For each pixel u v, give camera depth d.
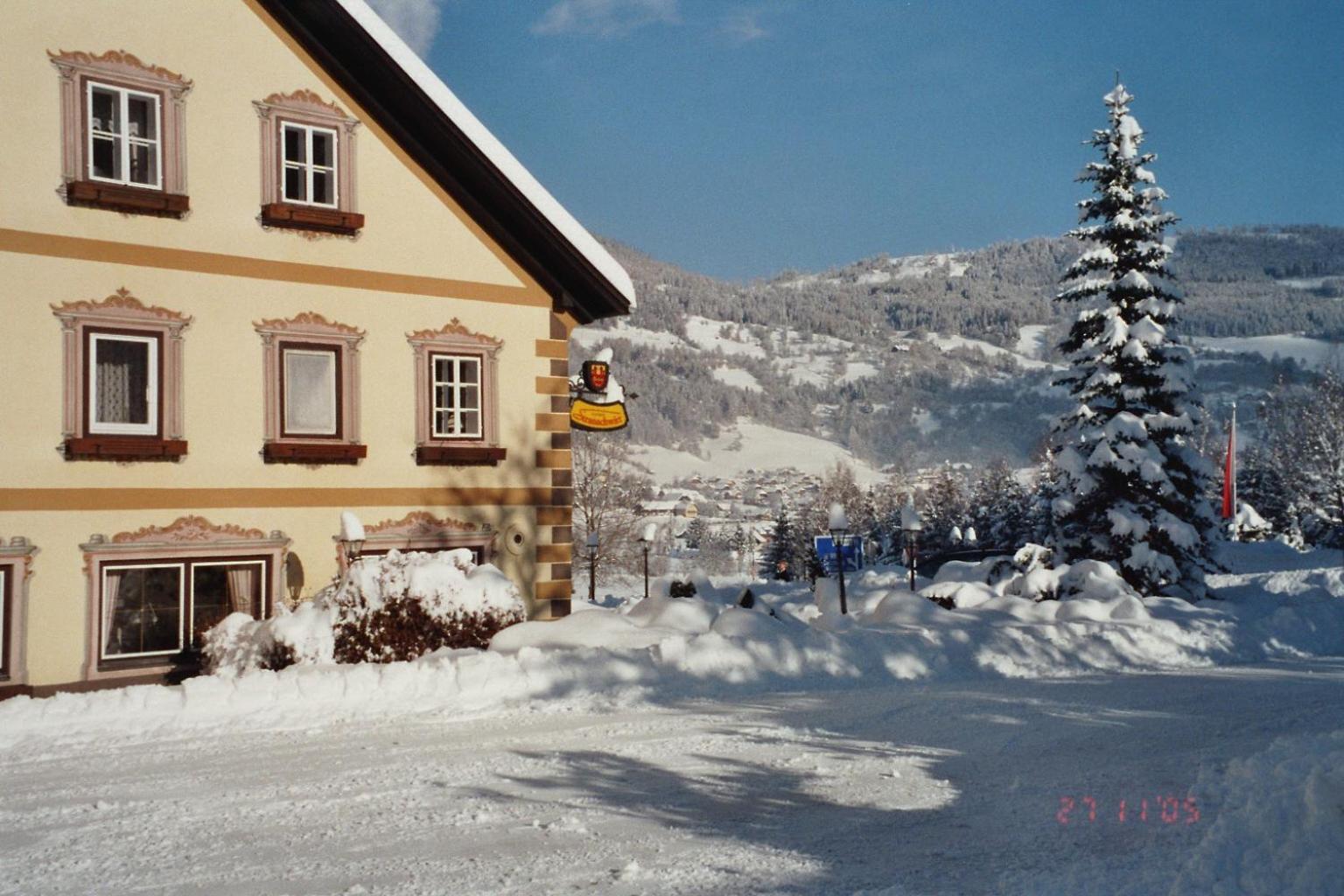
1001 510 82.31
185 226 16.47
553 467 19.91
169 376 16.20
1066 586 23.31
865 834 7.90
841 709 13.29
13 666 14.87
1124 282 31.16
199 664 16.23
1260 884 5.89
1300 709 12.98
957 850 7.40
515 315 19.69
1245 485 75.06
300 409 17.48
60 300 15.41
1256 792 7.14
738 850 7.54
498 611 15.99
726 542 124.62
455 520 18.80
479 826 8.27
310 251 17.59
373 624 15.05
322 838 8.02
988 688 15.10
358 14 17.50
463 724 12.47
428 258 18.77
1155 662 18.06
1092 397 31.47
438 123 18.34
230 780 9.92
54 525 15.26
